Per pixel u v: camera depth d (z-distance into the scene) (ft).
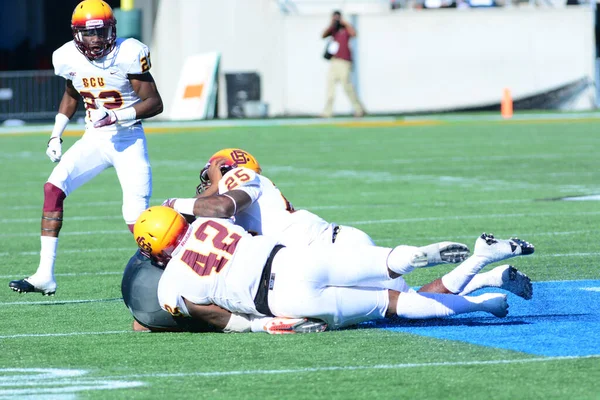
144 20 373.40
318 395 59.77
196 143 270.05
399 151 240.12
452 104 377.71
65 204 165.89
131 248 122.83
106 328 81.05
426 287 78.54
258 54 371.56
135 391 61.77
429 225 132.98
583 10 378.73
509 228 128.88
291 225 80.84
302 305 74.28
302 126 323.98
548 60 379.96
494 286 77.41
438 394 59.31
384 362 67.00
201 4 365.20
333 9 376.07
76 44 91.76
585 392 59.11
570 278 97.81
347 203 155.84
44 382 64.44
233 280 74.69
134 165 94.02
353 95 351.46
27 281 89.71
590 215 138.41
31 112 354.13
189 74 363.35
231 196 78.64
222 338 75.61
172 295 75.31
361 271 74.49
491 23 376.48
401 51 374.43
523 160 214.90
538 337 73.51
